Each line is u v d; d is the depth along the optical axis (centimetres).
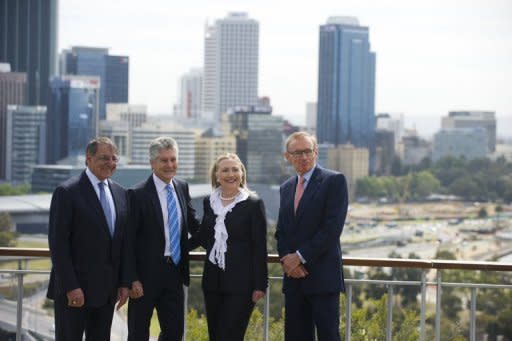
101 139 401
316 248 412
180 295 425
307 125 19300
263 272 420
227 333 419
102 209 399
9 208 8731
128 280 407
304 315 432
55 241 388
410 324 523
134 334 418
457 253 10031
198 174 15362
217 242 420
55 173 12456
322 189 420
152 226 418
